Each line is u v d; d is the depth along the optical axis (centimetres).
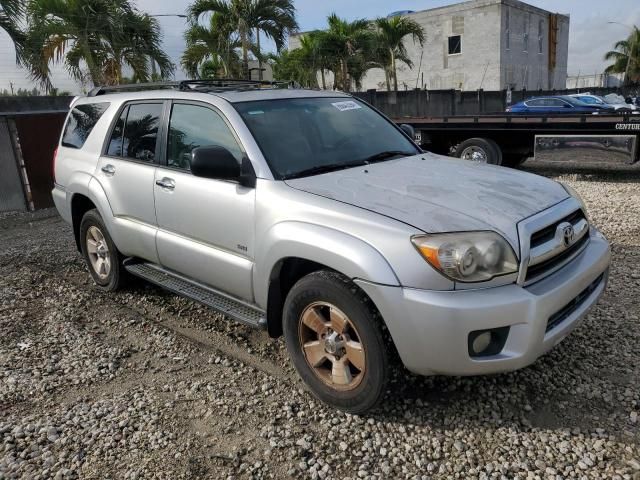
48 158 1060
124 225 485
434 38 4356
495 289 291
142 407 354
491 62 4128
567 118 1075
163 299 534
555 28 4909
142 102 482
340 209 321
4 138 1020
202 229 406
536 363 381
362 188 346
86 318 500
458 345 284
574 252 342
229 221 381
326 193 339
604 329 425
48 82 1409
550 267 317
